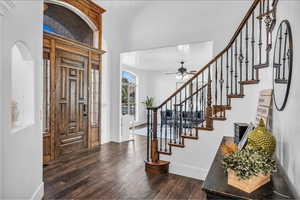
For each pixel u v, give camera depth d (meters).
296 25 1.20
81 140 4.34
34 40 2.11
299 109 1.11
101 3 4.74
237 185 1.05
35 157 2.12
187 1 4.02
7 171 1.58
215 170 1.30
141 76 9.16
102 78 5.01
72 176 2.92
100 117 4.90
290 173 1.23
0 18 1.46
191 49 5.05
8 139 1.59
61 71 3.83
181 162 3.07
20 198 1.79
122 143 5.12
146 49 4.61
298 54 1.16
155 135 3.17
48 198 2.27
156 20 4.44
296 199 1.01
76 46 4.11
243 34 3.36
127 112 8.27
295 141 1.16
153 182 2.75
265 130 1.34
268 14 2.05
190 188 2.58
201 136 2.91
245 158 1.08
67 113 3.98
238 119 2.67
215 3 3.70
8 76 1.57
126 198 2.30
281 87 1.50
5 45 1.53
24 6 1.86
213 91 3.71
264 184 1.08
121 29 5.03
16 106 2.09
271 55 2.04
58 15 4.09
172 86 9.19
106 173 3.05
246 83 2.58
